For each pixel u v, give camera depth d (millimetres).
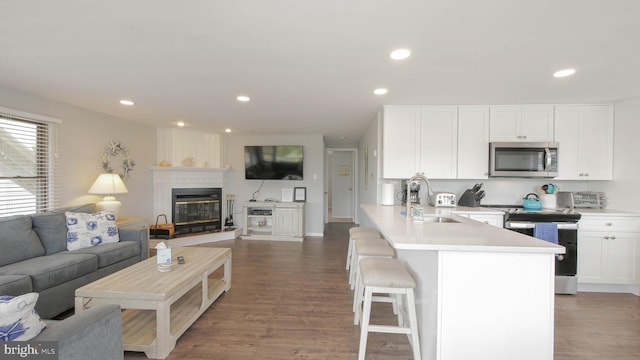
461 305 1467
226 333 2164
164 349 1859
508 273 1455
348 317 2436
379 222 2174
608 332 2236
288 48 1939
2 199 2928
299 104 3430
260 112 3885
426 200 3822
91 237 2994
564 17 1529
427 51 1964
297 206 5457
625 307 2680
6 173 2955
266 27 1668
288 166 5766
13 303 1002
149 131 4953
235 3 1428
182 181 5203
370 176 4727
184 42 1866
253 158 5812
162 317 1854
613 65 2176
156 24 1644
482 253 1458
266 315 2453
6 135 2938
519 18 1546
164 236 4805
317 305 2654
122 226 3631
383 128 3533
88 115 3803
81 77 2539
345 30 1696
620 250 2969
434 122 3439
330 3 1427
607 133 3258
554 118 3324
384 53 2004
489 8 1459
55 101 3357
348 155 8445
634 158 3057
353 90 2854
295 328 2246
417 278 1939
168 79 2572
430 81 2570
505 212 3088
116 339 1307
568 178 3309
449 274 1470
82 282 2545
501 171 3314
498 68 2260
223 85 2729
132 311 2312
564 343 2084
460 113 3420
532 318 1447
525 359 1447
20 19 1591
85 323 1145
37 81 2652
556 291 2990
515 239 1555
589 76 2412
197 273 2279
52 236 2793
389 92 2922
